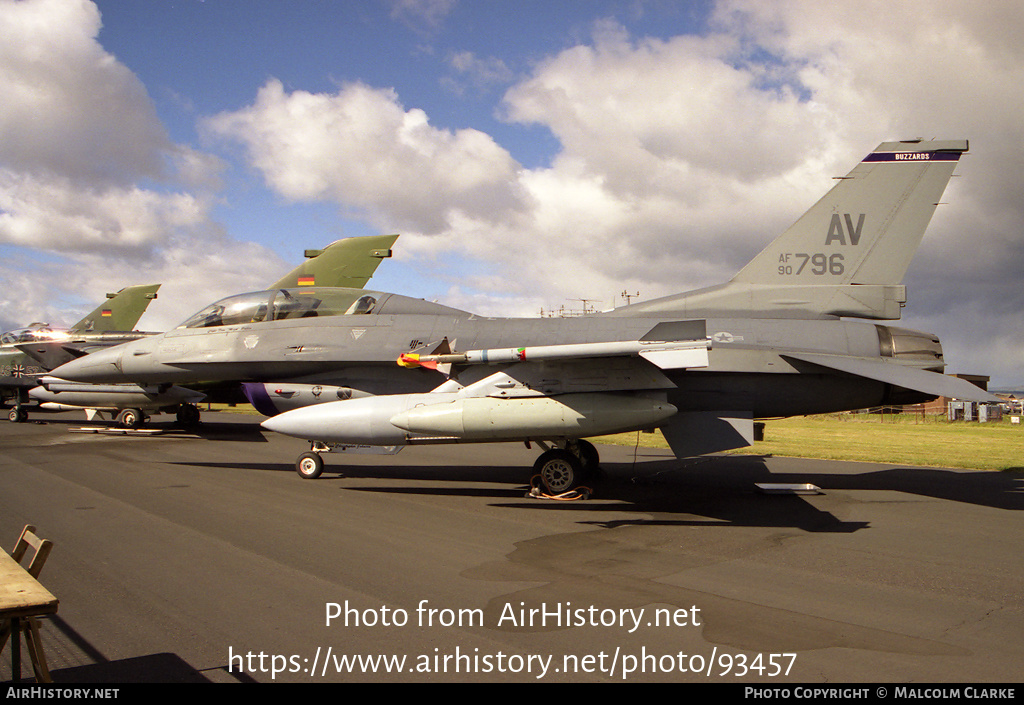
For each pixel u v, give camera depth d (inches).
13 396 972.6
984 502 325.7
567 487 327.6
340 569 197.5
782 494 345.4
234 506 296.4
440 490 350.0
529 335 369.7
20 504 297.3
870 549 228.8
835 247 368.8
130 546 223.0
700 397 349.4
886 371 312.3
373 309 422.0
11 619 105.7
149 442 605.9
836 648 142.1
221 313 446.0
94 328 959.6
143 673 126.8
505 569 199.8
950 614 163.8
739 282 378.0
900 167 365.7
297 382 421.4
